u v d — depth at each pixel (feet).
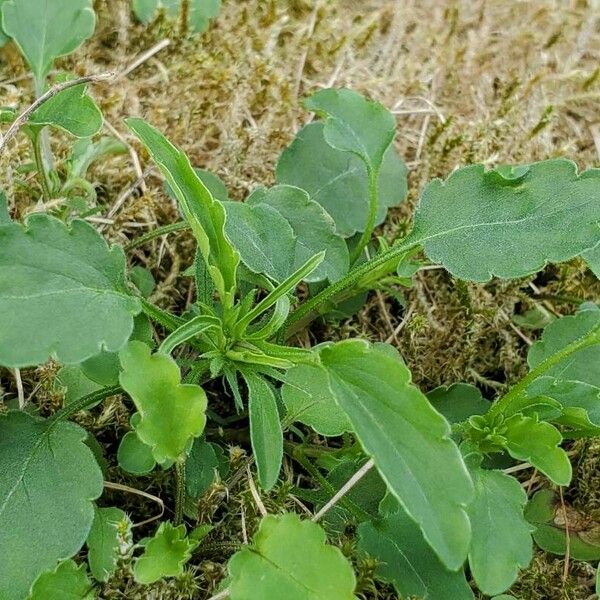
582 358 0.52
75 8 0.55
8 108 0.53
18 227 0.40
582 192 0.47
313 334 0.59
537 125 0.70
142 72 0.68
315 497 0.48
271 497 0.49
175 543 0.41
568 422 0.46
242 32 0.72
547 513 0.53
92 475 0.40
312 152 0.59
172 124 0.65
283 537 0.39
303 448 0.50
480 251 0.47
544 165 0.48
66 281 0.40
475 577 0.41
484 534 0.42
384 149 0.55
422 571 0.43
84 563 0.41
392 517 0.45
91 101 0.49
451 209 0.49
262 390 0.42
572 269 0.63
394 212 0.65
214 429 0.53
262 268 0.47
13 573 0.38
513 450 0.45
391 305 0.63
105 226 0.58
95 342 0.38
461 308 0.60
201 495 0.46
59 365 0.50
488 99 0.75
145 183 0.62
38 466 0.41
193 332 0.41
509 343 0.61
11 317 0.37
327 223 0.52
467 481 0.36
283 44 0.74
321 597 0.38
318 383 0.45
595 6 0.82
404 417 0.37
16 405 0.50
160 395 0.38
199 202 0.42
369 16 0.78
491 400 0.62
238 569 0.39
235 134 0.64
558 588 0.51
